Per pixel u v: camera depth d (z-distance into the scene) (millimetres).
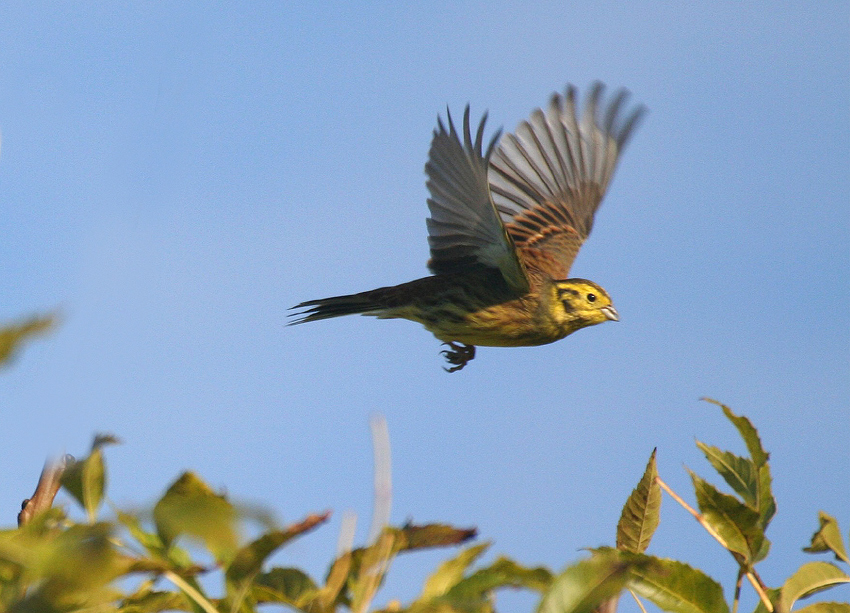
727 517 5391
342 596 4070
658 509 5836
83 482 3473
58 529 3414
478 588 3871
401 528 3984
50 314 2576
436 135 12844
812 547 5652
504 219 16781
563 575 3688
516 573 3920
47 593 2855
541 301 14812
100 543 2852
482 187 13125
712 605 5184
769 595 5465
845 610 5352
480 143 12125
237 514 2725
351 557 4031
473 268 14359
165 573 3535
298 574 4035
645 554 5156
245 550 3609
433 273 14195
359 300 14547
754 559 5344
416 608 3686
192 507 2723
